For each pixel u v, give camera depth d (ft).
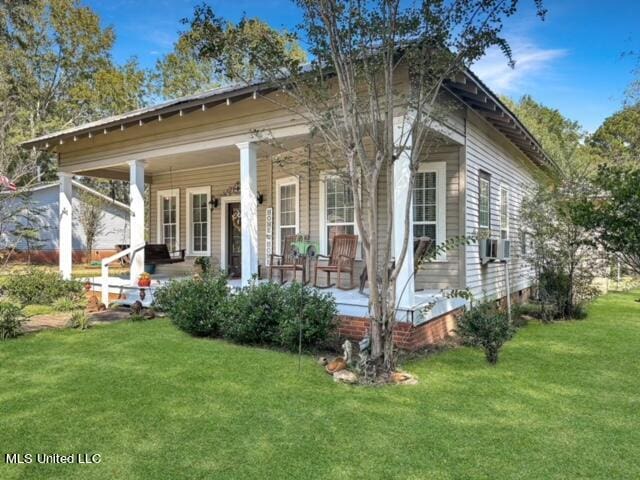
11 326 20.90
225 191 36.27
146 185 46.88
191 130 26.43
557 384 14.66
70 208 35.27
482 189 27.84
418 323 18.85
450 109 18.79
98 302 29.43
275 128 23.02
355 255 26.22
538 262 29.50
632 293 41.22
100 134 30.07
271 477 8.91
